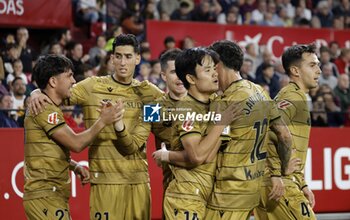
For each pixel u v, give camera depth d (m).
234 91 10.52
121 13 23.81
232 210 10.50
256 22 25.61
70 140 11.02
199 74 10.34
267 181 11.60
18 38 20.12
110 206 11.95
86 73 19.70
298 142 11.70
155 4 24.50
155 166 15.62
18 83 18.17
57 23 22.09
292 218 11.71
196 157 10.19
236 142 10.47
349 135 17.34
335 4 27.38
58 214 11.18
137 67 20.48
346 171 17.30
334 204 17.14
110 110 11.07
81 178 12.22
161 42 23.66
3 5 21.36
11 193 14.70
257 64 23.59
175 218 10.43
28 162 11.27
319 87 21.42
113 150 11.91
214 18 25.06
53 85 11.20
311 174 17.00
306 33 25.16
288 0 26.47
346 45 25.80
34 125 11.16
